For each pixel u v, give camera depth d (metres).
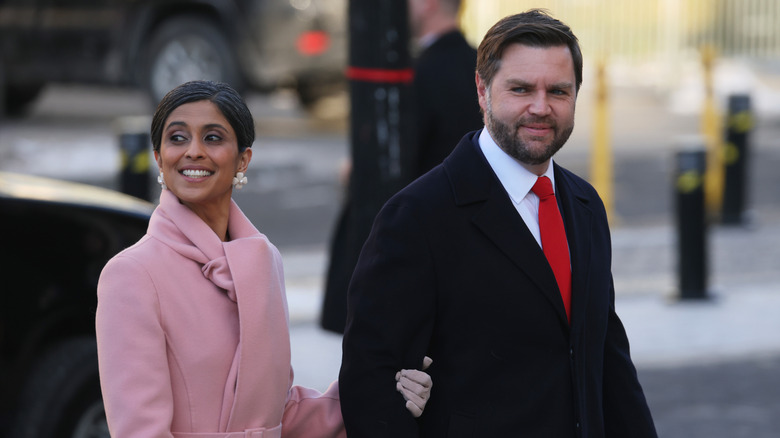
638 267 20.45
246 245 5.66
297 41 30.59
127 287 5.35
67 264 10.16
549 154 5.89
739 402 13.42
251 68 30.86
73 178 25.23
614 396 6.43
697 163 17.80
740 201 23.94
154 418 5.22
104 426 9.98
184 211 5.62
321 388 12.74
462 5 10.88
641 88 45.28
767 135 35.72
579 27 47.66
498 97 5.90
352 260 9.95
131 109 38.31
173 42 31.14
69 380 9.86
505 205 5.91
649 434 6.42
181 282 5.48
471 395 5.81
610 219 24.45
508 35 5.85
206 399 5.45
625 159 31.45
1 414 9.82
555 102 5.86
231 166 5.66
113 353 5.28
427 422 5.91
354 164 9.88
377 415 5.70
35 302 9.98
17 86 34.09
